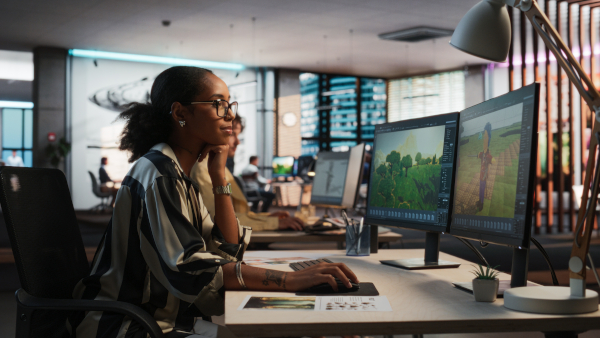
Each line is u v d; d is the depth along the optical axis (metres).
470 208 1.36
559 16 7.80
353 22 9.38
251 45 11.06
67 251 1.33
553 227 9.04
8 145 17.55
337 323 0.96
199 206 1.35
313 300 1.13
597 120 1.00
